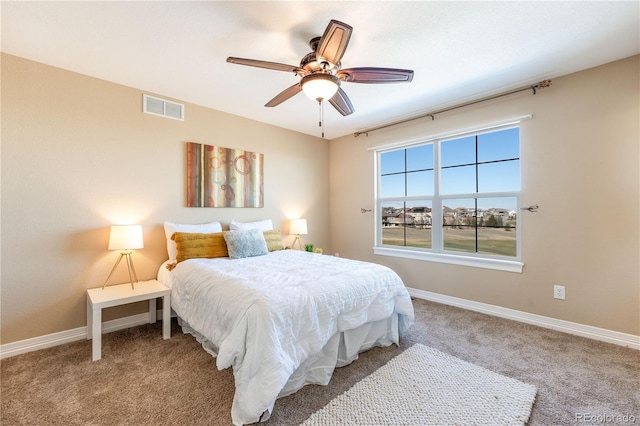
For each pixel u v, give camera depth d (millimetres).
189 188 3129
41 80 2305
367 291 2064
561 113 2523
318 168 4520
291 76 2551
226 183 3430
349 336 1992
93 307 2074
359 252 4258
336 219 4586
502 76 2535
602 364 1963
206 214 3293
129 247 2447
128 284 2648
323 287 1861
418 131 3535
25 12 1713
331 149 4668
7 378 1836
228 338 1536
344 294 1914
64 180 2408
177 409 1541
